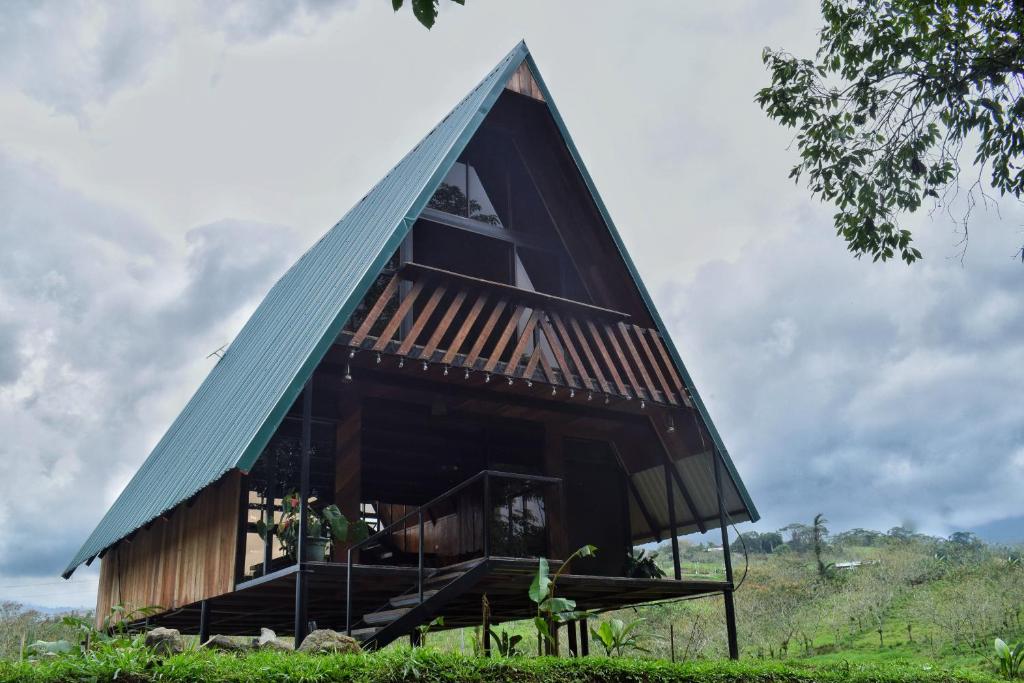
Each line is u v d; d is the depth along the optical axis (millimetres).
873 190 14258
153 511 15156
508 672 8828
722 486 16438
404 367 13133
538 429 16391
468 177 15766
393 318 12680
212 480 12148
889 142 14234
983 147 13633
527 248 16000
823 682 11703
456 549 15047
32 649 8812
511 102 15391
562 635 25406
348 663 7887
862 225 14328
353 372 13820
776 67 14570
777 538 57656
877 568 35062
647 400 14922
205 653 8062
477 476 12070
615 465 17547
